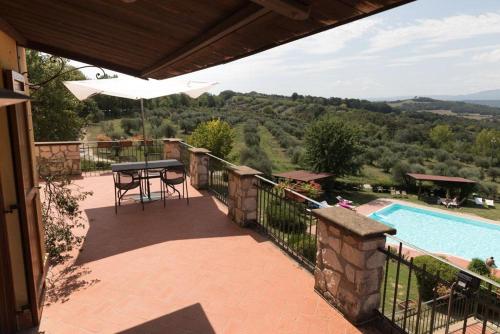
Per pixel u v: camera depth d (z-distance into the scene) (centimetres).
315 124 2538
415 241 1502
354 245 283
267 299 324
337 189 2525
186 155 868
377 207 2055
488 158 3794
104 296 325
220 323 288
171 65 341
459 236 1574
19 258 270
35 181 320
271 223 482
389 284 842
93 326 280
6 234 248
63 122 1495
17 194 261
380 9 142
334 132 2442
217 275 367
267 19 166
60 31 295
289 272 377
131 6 203
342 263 300
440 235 1584
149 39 276
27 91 323
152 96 530
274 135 4047
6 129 251
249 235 480
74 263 392
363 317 288
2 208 244
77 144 840
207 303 316
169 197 667
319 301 323
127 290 336
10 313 259
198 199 659
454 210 2067
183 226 513
